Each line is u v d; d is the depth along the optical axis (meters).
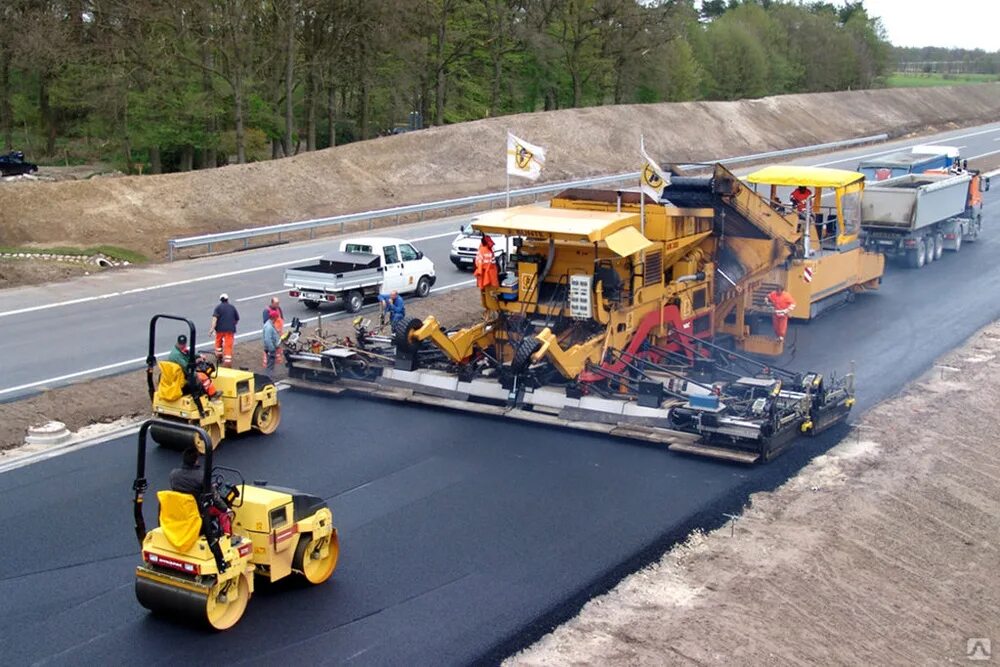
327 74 52.62
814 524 13.41
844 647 10.84
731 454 15.40
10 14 43.06
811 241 24.08
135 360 20.77
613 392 17.48
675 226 18.62
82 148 57.47
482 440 16.44
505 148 51.19
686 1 71.31
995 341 22.80
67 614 10.88
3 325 23.72
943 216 32.47
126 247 33.88
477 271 18.03
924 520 14.02
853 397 17.88
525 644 10.29
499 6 59.59
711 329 20.59
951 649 11.17
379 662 9.94
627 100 72.50
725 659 10.23
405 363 18.77
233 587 10.62
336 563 11.93
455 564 12.07
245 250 34.53
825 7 103.44
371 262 26.28
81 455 15.80
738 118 65.81
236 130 46.84
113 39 43.81
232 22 44.22
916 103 81.81
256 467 15.20
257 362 21.27
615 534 12.92
